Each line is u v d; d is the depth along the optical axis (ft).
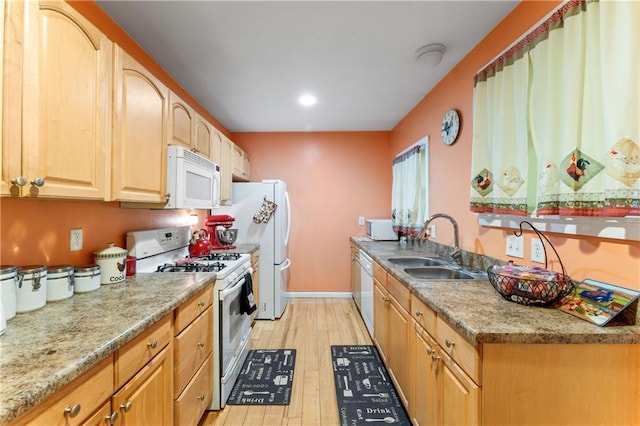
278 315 11.04
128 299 4.32
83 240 4.97
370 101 9.69
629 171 3.25
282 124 12.35
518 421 3.14
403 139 11.50
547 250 4.50
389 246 10.21
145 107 5.05
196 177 6.62
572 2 3.85
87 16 4.87
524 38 4.74
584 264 3.91
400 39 6.15
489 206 5.68
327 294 13.53
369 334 9.60
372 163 13.53
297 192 13.53
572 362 3.15
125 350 3.28
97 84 3.96
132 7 5.12
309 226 13.56
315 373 7.44
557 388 3.14
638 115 3.19
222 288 6.21
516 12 5.15
